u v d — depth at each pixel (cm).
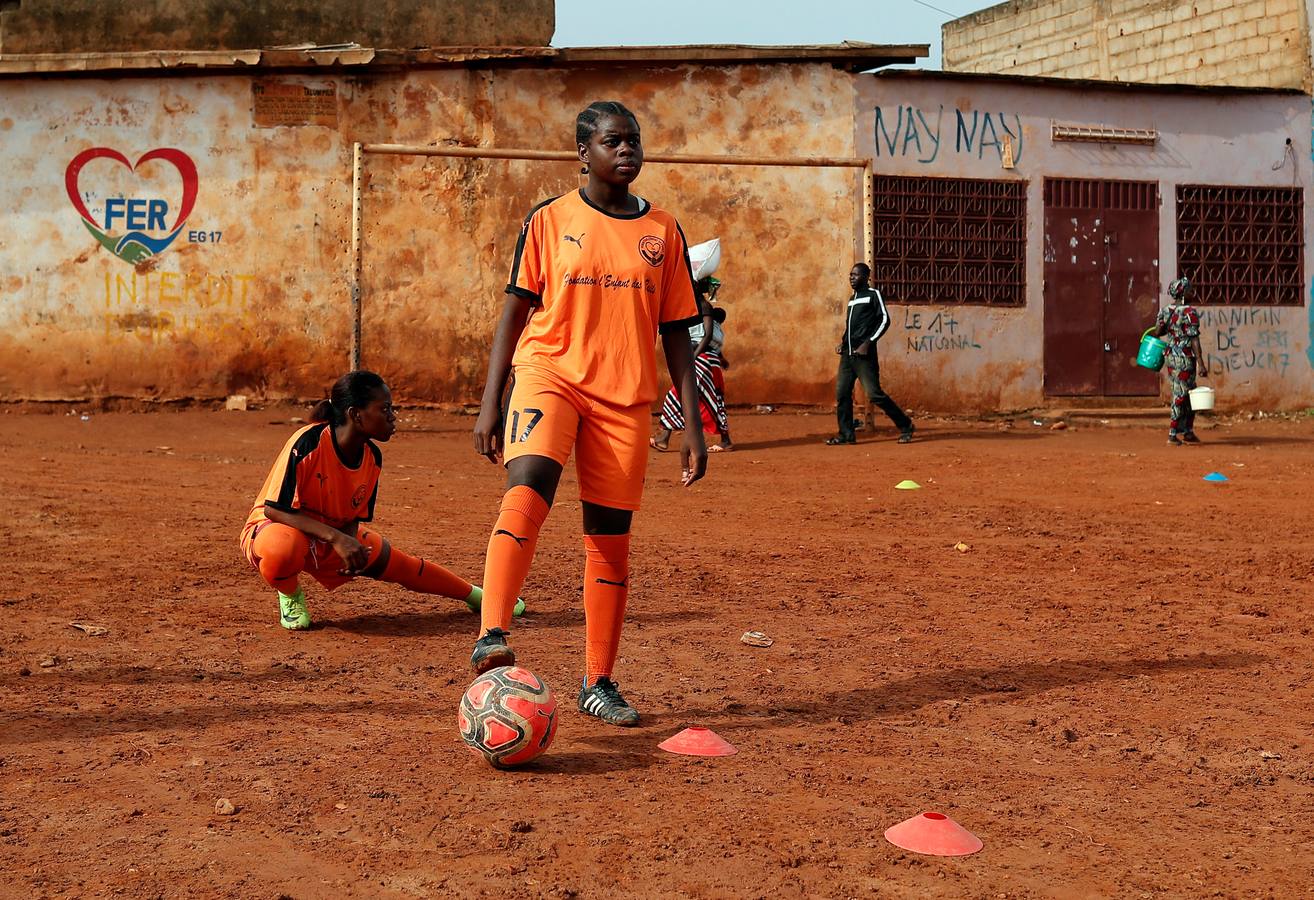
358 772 341
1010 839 302
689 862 282
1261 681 467
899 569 705
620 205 397
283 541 514
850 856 288
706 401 1380
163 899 257
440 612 577
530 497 376
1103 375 1867
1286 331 1953
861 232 1744
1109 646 523
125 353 1639
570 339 388
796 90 1725
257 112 1634
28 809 308
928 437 1548
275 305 1652
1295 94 1938
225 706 408
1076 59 2489
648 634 532
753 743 380
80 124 1619
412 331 1673
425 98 1656
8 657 468
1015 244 1820
